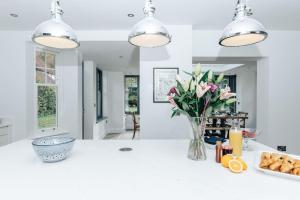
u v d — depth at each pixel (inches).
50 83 141.7
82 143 66.3
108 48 147.3
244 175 39.4
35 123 133.9
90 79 195.3
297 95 135.4
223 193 31.8
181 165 45.0
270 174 39.5
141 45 63.5
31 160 48.0
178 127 125.0
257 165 42.4
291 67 134.6
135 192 32.0
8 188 33.2
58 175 38.8
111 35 128.3
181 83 48.6
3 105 126.6
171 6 95.3
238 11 53.5
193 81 47.6
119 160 48.4
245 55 135.3
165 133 125.3
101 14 103.3
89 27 122.2
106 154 53.6
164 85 123.8
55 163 45.9
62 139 54.7
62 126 145.6
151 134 125.5
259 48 135.1
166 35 54.2
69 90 145.8
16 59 126.4
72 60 145.6
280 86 135.1
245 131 61.1
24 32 126.3
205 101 47.3
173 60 123.0
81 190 32.6
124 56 175.8
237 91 292.0
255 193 31.9
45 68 139.1
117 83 271.7
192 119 48.7
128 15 104.7
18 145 62.9
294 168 37.9
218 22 117.2
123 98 276.4
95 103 208.1
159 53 123.6
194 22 117.1
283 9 97.7
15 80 126.6
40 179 36.8
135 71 271.4
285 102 135.5
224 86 50.2
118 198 30.1
